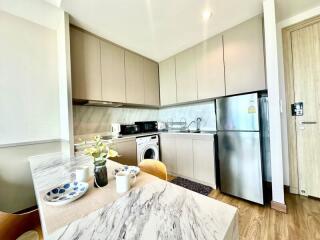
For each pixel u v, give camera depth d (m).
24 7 1.78
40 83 2.09
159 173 1.32
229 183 2.14
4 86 1.83
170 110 3.75
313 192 2.00
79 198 0.78
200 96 2.72
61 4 1.74
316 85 1.97
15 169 1.85
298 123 2.09
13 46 1.90
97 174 0.92
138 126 3.25
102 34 2.37
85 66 2.23
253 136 1.90
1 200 1.77
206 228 0.53
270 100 1.76
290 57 2.13
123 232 0.53
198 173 2.58
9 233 0.84
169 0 1.70
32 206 1.95
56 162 1.48
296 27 2.07
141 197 0.77
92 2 1.71
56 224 0.58
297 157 2.11
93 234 0.52
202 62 2.67
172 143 2.98
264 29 1.82
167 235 0.51
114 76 2.62
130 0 1.69
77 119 2.57
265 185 1.93
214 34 2.45
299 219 1.59
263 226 1.52
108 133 2.96
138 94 3.03
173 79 3.20
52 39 2.20
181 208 0.66
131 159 2.69
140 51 2.99
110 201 0.74
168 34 2.41
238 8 1.87
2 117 1.81
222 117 2.19
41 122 2.09
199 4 1.78
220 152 2.23
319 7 1.92
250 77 2.12
